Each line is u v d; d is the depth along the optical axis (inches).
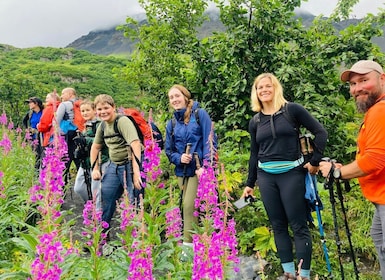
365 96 130.3
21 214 210.7
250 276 196.4
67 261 129.0
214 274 94.9
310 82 273.9
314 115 249.3
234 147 267.7
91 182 212.5
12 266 173.5
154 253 142.8
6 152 282.2
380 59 277.1
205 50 288.8
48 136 282.4
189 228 184.1
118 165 194.2
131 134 187.8
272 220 168.7
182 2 358.0
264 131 163.6
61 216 131.6
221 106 295.4
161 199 157.2
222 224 113.0
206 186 139.0
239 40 272.1
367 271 199.6
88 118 243.8
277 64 285.3
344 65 287.3
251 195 181.6
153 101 366.3
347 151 264.4
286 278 164.2
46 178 125.7
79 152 218.5
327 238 214.4
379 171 126.6
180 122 191.6
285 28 295.3
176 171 193.2
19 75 1225.4
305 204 162.7
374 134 122.5
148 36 358.0
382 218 127.3
